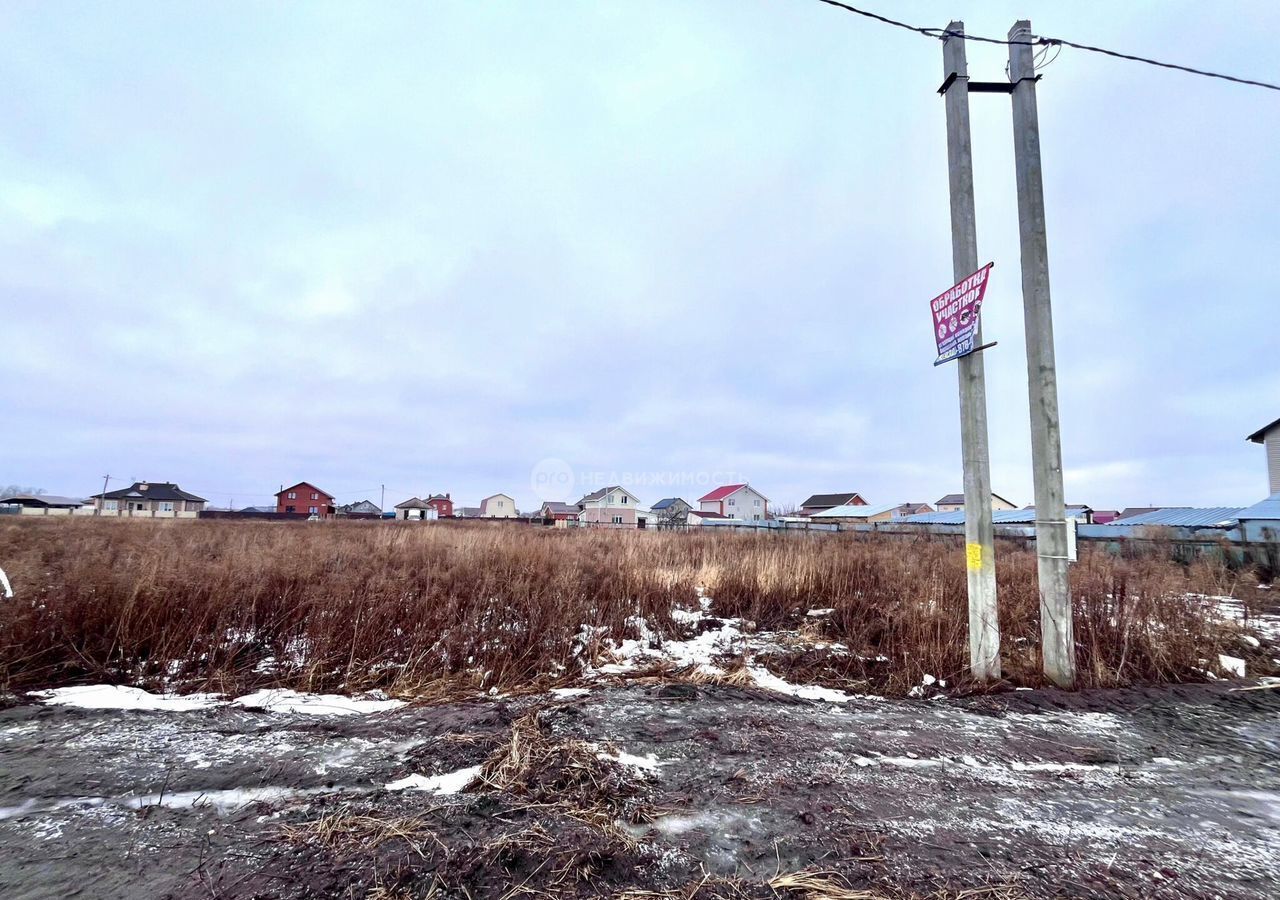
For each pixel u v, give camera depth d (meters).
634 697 4.21
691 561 9.95
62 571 6.45
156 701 4.15
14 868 2.07
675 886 1.96
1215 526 15.52
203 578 6.07
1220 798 2.70
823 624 6.82
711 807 2.52
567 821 2.36
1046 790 2.75
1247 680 4.74
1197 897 1.94
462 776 2.81
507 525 23.70
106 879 2.01
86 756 3.08
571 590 6.85
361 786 2.71
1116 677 4.67
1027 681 4.67
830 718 3.79
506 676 4.84
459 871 2.02
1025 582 7.41
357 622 5.32
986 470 4.78
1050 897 1.91
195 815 2.44
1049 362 4.80
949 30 5.08
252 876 2.01
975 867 2.08
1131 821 2.46
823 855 2.15
